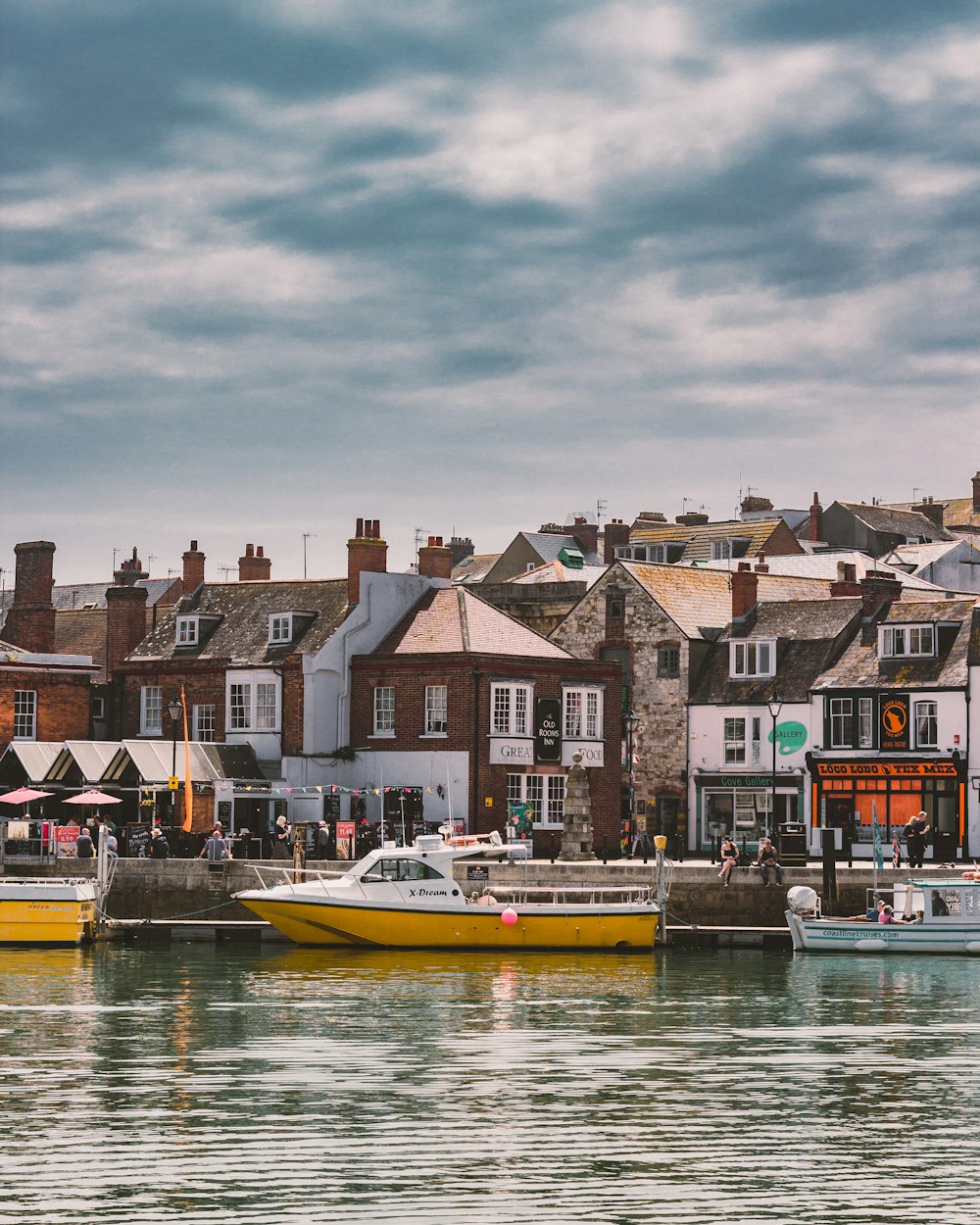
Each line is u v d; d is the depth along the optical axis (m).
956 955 54.38
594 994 46.00
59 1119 30.69
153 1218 25.02
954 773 74.50
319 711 78.31
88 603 109.56
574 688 80.00
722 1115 31.48
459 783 76.12
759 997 45.59
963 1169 27.89
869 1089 33.88
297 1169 27.52
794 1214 25.50
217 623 83.38
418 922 54.72
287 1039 38.88
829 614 81.94
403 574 81.75
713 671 82.88
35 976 49.09
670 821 83.00
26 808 73.19
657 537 122.06
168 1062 36.00
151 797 74.25
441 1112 31.42
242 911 61.03
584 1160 28.22
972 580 108.50
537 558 121.19
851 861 71.31
